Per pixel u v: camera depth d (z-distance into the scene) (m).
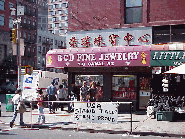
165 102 13.11
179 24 14.70
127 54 14.48
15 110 11.55
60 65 15.73
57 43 77.88
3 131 10.67
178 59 13.66
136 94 15.85
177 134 9.57
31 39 61.91
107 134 10.05
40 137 9.46
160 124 11.55
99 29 16.22
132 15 15.79
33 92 18.53
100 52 15.00
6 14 50.03
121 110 15.91
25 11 59.19
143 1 15.34
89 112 10.83
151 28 15.16
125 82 16.05
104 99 16.12
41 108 12.04
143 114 14.59
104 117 10.70
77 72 16.77
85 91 14.01
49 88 15.71
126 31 15.62
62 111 16.58
